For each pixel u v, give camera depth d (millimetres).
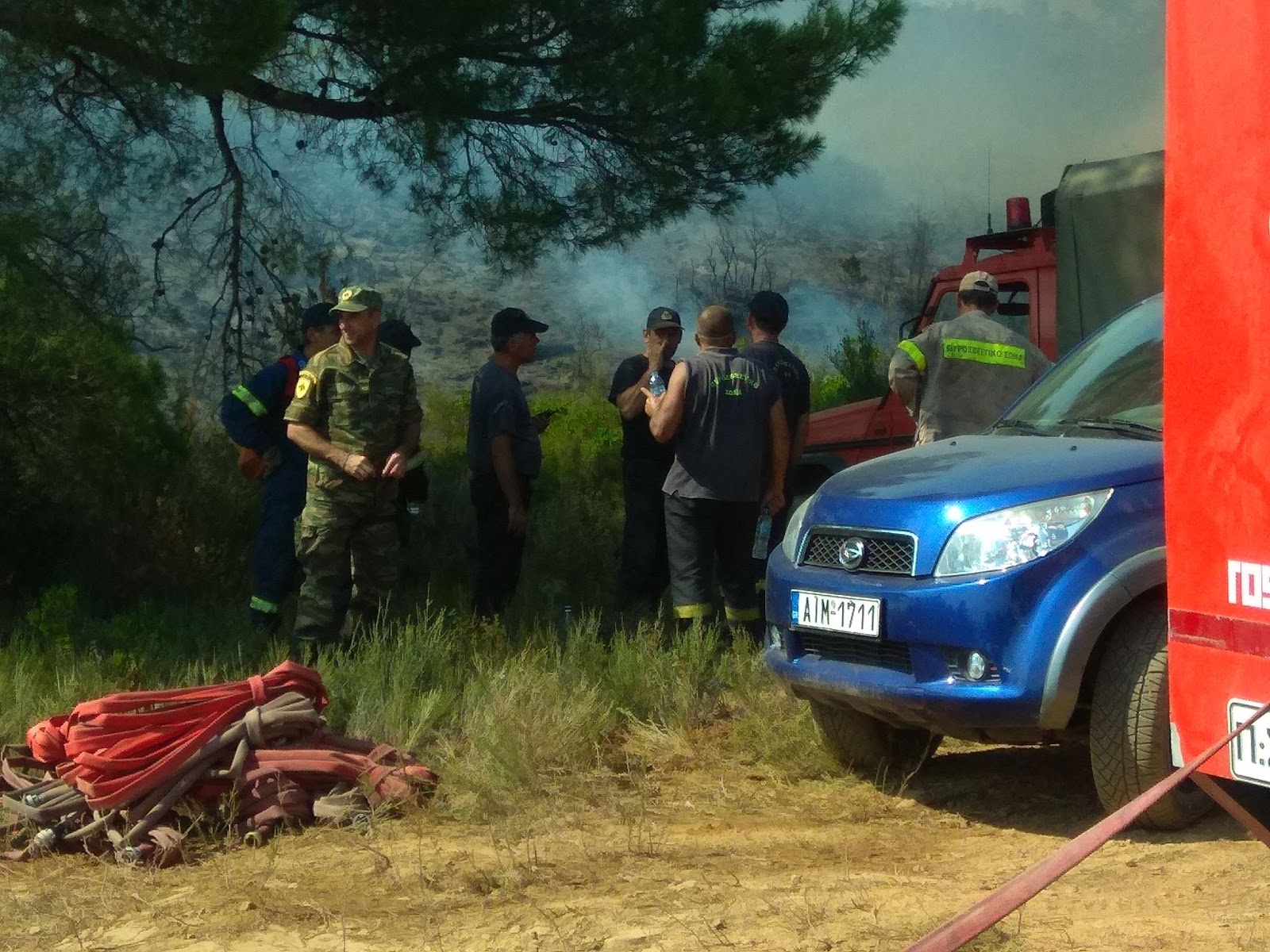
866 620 4855
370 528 7336
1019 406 5816
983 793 5422
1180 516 3107
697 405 7375
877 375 14211
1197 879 4016
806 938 3641
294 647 7492
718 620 7840
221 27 8539
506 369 8383
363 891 4281
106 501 9734
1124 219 8883
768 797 5434
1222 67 2973
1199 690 3062
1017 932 3609
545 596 9469
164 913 4125
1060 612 4520
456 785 5414
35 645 7340
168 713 5066
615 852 4641
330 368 7125
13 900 4281
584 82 10531
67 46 9156
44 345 8836
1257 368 2906
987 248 10195
